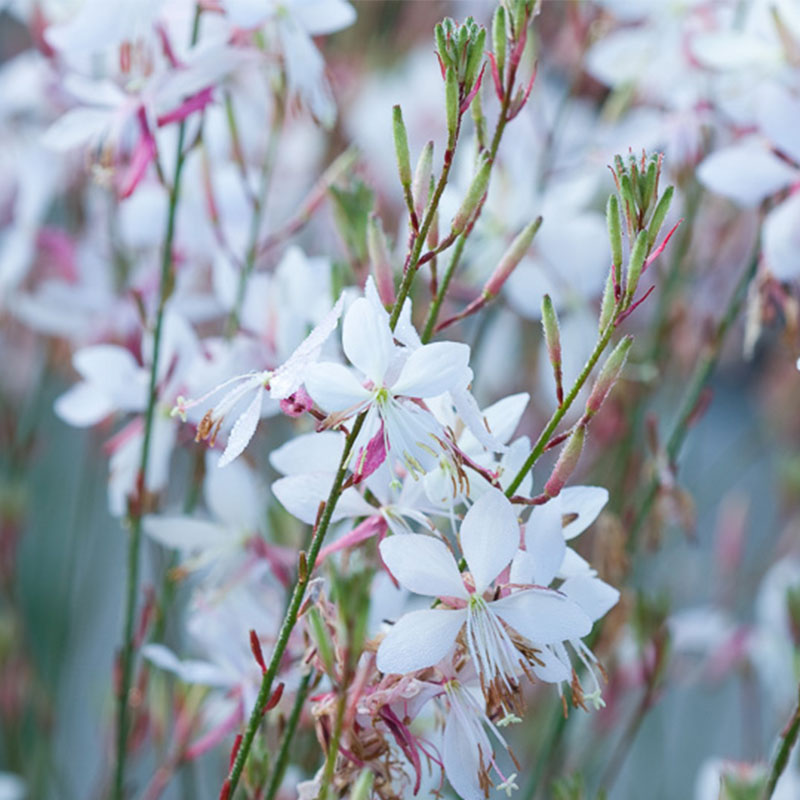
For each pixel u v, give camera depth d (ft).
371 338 1.54
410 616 1.56
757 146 1.90
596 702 1.59
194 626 1.80
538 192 2.07
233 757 1.65
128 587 1.84
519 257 1.64
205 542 1.83
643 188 1.55
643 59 2.06
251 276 1.90
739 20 1.99
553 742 1.93
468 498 1.61
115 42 1.83
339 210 1.78
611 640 1.93
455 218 1.56
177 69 1.81
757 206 1.94
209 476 1.82
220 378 1.85
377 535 1.65
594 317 2.23
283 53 1.83
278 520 1.87
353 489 1.62
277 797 1.84
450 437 1.57
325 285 1.86
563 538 1.59
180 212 2.02
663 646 1.92
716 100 1.99
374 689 1.59
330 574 1.61
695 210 2.04
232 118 1.89
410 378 1.55
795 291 1.88
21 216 2.23
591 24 2.14
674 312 2.09
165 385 1.86
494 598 1.58
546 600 1.57
